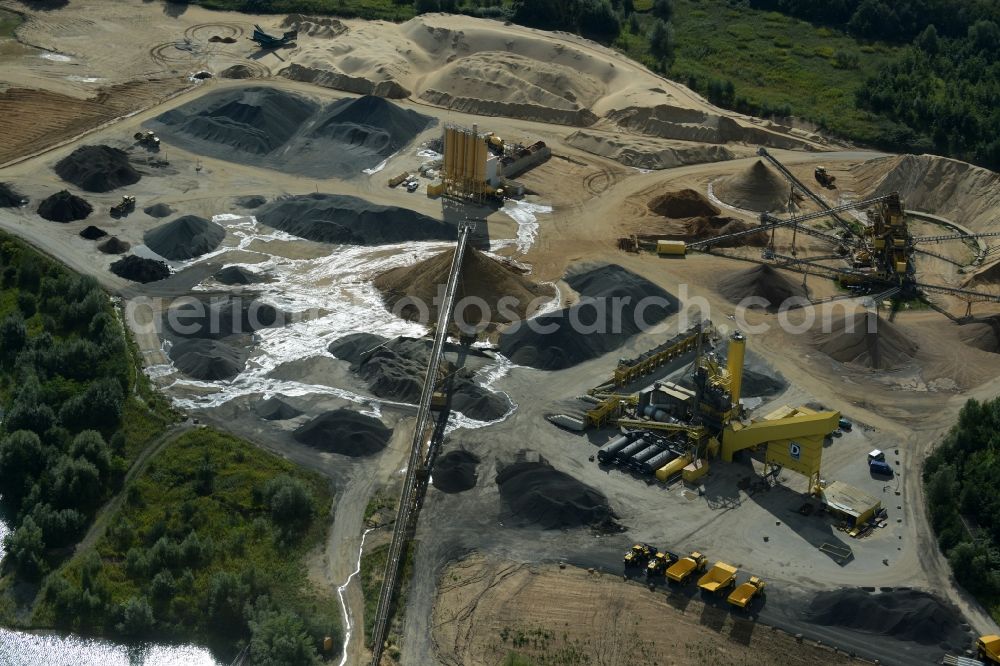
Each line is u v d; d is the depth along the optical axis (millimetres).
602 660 80125
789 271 141500
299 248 142625
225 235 144875
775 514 96188
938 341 125875
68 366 112312
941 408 113500
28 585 87312
